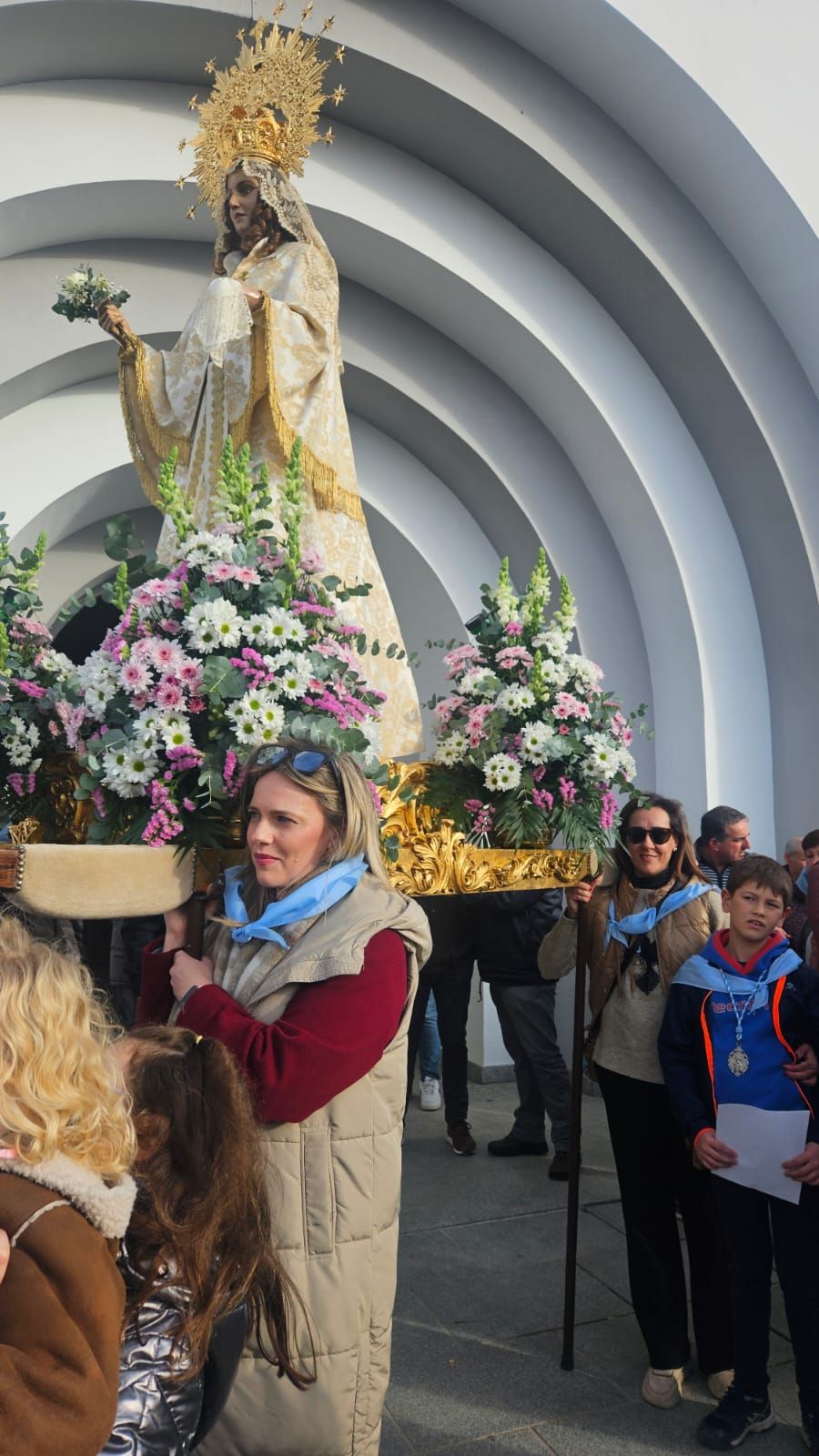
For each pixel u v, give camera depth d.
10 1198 1.03
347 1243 1.78
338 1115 1.81
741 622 6.28
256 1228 1.40
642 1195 3.13
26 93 5.09
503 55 5.48
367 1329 1.81
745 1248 2.90
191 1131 1.37
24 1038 1.10
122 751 2.13
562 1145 5.06
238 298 2.91
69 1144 1.09
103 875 1.97
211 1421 1.34
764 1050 2.93
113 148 5.18
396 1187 1.91
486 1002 7.18
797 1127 2.85
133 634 2.29
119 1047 1.50
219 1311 1.31
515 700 2.81
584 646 6.49
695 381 6.05
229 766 2.10
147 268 5.77
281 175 3.19
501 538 6.81
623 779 2.99
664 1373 3.06
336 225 5.64
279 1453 1.71
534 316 5.98
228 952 2.02
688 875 3.36
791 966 2.99
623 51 5.22
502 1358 3.33
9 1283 0.98
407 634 7.41
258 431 2.94
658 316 5.96
